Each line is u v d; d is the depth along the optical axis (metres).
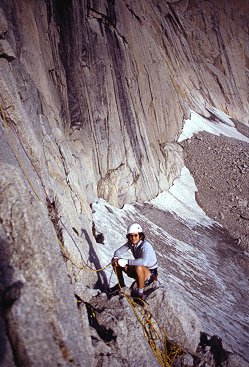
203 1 32.56
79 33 11.12
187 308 5.20
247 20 36.91
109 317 4.27
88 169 9.95
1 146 4.68
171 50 25.03
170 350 4.80
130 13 16.16
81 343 3.21
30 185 5.04
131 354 4.09
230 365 4.99
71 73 10.36
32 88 7.70
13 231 3.27
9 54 6.44
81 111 10.30
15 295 2.67
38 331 2.65
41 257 3.22
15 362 2.50
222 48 32.00
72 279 4.95
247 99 32.16
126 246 5.32
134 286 5.11
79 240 5.83
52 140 7.82
